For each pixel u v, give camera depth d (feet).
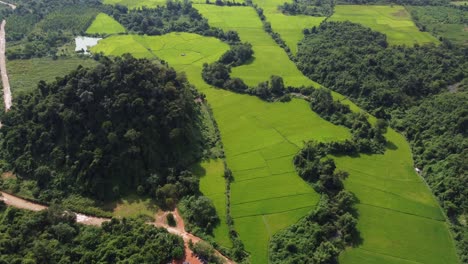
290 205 464.24
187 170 497.05
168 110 517.55
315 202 469.16
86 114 491.31
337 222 442.91
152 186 465.88
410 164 557.33
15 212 422.82
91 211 440.04
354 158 559.38
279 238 419.95
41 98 521.24
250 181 499.92
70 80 508.12
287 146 568.00
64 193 460.14
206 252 395.75
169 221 435.12
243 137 586.86
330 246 404.77
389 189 508.94
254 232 429.38
